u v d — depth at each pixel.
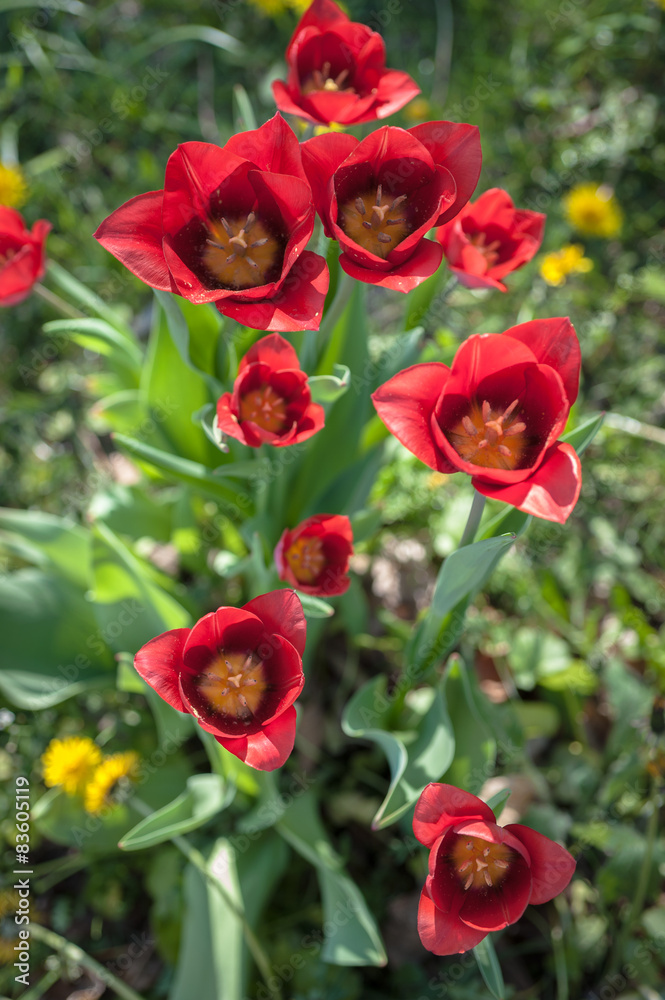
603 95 1.13
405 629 0.77
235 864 0.67
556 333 0.45
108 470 0.91
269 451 0.62
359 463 0.69
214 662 0.49
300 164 0.45
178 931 0.69
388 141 0.45
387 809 0.58
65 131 1.08
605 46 1.14
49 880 0.73
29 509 0.88
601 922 0.70
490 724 0.68
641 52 1.14
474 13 1.15
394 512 0.81
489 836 0.46
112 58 1.13
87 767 0.67
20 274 0.62
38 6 1.12
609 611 0.85
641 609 0.86
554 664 0.76
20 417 0.92
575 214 0.94
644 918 0.67
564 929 0.70
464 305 0.96
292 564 0.58
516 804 0.72
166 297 0.52
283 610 0.47
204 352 0.60
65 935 0.72
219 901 0.65
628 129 1.07
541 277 0.99
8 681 0.68
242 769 0.62
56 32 1.13
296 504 0.70
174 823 0.62
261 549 0.61
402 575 0.83
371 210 0.48
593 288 1.01
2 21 1.13
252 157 0.45
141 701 0.77
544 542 0.82
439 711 0.62
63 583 0.72
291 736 0.46
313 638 0.72
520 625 0.83
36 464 0.90
